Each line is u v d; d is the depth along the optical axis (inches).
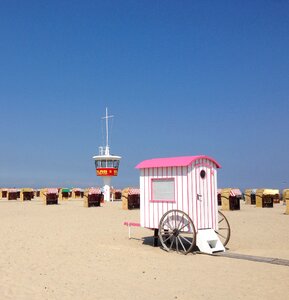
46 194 1389.0
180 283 310.5
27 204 1401.3
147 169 510.0
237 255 418.0
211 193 476.7
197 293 281.9
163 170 487.2
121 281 319.3
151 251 462.6
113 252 454.0
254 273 338.3
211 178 479.2
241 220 784.9
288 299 263.3
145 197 511.2
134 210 1096.2
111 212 1021.8
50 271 356.2
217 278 323.9
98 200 1268.5
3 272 350.0
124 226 708.7
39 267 372.5
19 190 1908.2
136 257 424.2
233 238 556.7
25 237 566.9
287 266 366.3
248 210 1053.2
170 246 471.8
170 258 418.6
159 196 491.8
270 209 1091.9
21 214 956.6
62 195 1788.9
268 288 289.7
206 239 445.4
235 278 322.7
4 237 565.3
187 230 448.8
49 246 491.8
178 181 467.2
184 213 444.5
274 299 263.7
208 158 474.6
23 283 313.3
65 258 417.4
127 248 481.7
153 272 350.6
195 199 458.6
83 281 319.9
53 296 278.1
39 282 316.5
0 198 1994.3
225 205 1061.8
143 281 318.7
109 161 1626.5
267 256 420.5
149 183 506.0
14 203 1469.0
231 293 280.1
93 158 1630.2
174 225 464.4
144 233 619.5
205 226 463.5
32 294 283.1
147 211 507.2
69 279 327.0
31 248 476.4
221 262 392.5
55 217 876.6
